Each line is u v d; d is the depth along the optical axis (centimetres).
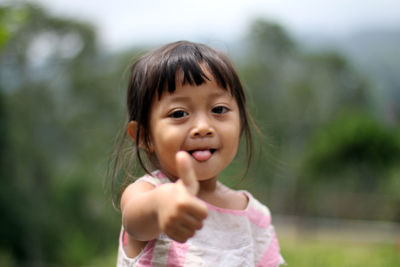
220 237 145
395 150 1772
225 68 145
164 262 136
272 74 2577
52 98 2080
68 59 2144
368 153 1791
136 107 153
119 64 2117
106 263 1140
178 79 138
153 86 142
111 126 2008
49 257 1716
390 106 3909
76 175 1878
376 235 1456
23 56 2016
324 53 2800
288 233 1614
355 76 2975
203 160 135
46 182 1878
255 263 156
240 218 152
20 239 1686
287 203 1994
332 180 1905
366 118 1867
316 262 731
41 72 2094
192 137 135
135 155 169
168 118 138
